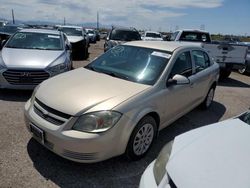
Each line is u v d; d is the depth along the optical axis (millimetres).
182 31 11758
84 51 13641
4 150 3547
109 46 12297
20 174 3084
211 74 5656
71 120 2990
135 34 12922
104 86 3518
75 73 4109
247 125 2715
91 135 2918
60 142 2986
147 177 2215
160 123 3918
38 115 3289
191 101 4934
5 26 16672
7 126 4277
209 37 11938
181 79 3875
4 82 5656
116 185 3047
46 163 3334
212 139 2359
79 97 3201
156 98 3615
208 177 1849
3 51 6484
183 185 1823
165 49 4402
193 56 4949
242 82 10297
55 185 2959
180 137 2525
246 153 2143
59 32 8281
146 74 3906
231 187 1758
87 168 3303
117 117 3049
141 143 3531
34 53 6426
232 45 9688
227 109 6395
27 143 3779
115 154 3180
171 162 2084
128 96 3295
